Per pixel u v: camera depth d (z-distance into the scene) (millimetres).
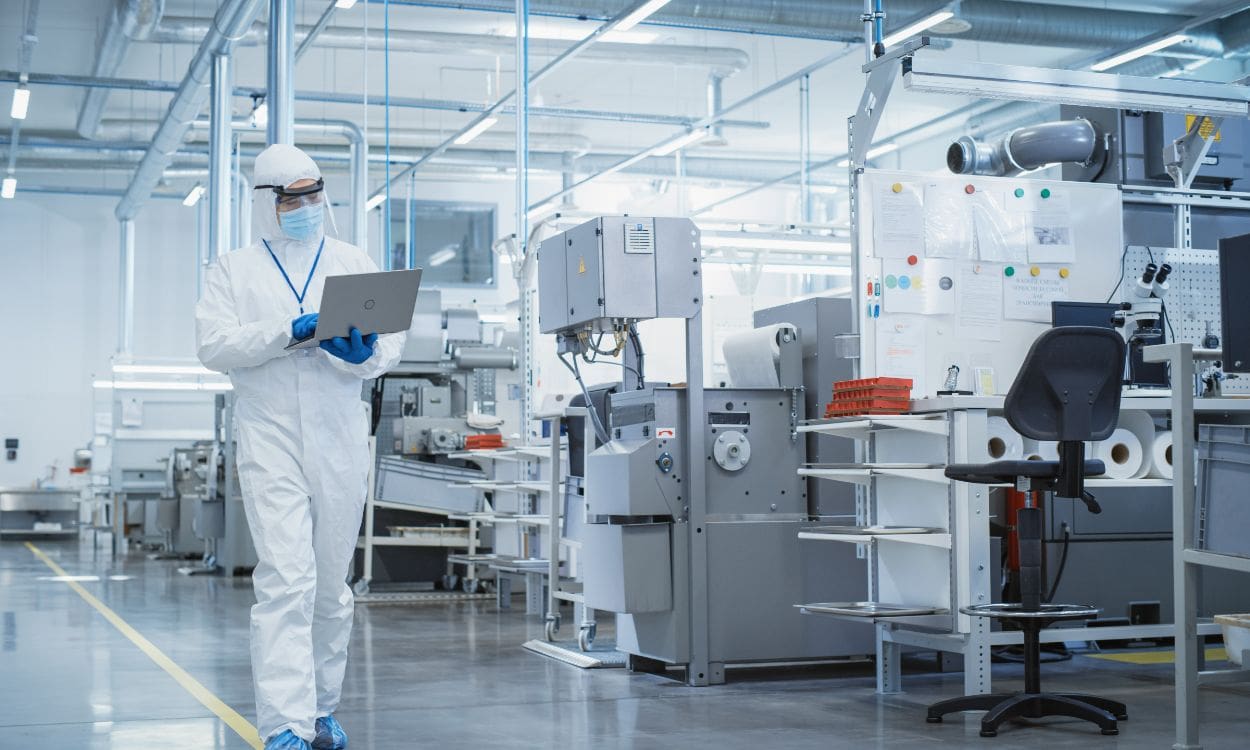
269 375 2699
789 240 7043
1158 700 3551
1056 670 4176
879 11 4141
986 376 4129
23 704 3547
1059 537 4379
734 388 4008
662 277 3912
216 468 9031
